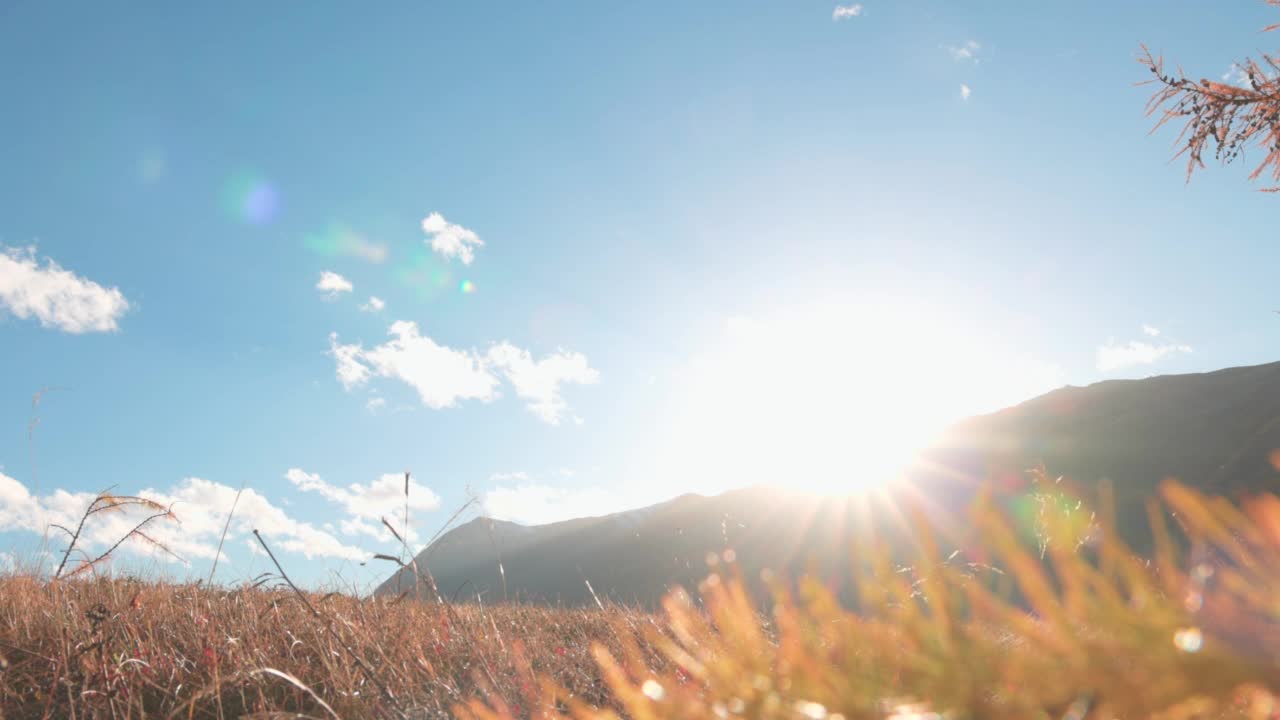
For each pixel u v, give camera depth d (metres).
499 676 4.20
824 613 0.67
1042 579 0.54
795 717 0.65
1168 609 0.49
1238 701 0.54
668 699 0.79
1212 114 4.74
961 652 0.57
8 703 3.43
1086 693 0.51
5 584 4.88
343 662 4.14
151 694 3.67
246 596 5.22
